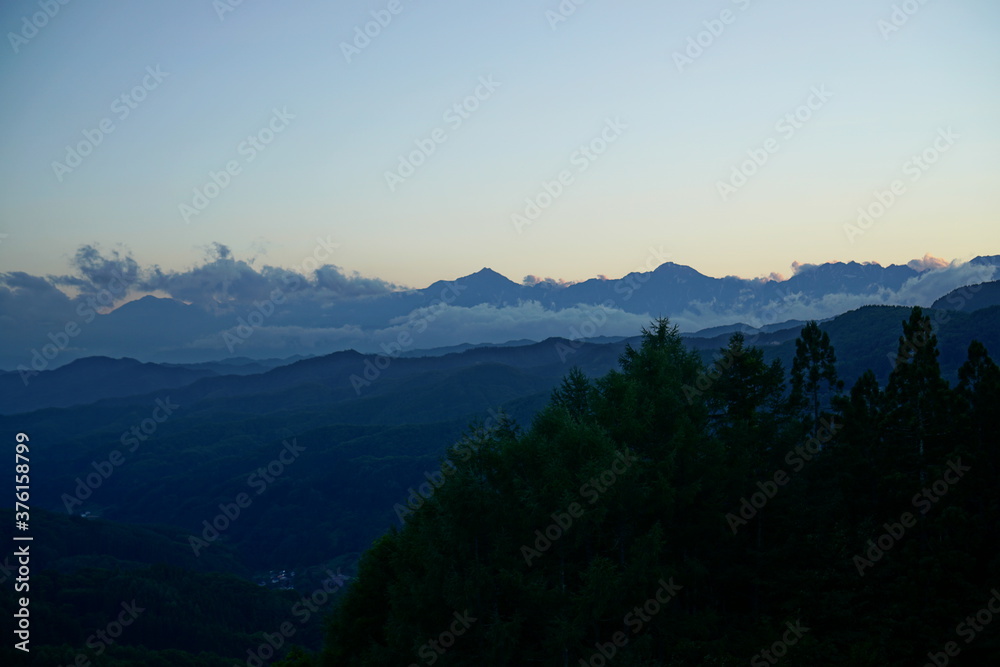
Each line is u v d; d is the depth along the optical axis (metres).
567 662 30.39
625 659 29.44
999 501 37.47
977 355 40.94
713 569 36.66
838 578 35.06
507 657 30.55
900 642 30.80
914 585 33.56
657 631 32.75
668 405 36.16
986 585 33.81
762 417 41.81
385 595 41.41
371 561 42.75
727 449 37.06
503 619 33.00
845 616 32.53
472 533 32.75
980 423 39.22
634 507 32.84
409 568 35.81
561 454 33.06
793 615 33.00
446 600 31.39
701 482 35.06
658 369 38.12
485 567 31.59
